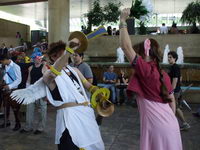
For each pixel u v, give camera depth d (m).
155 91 2.32
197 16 14.23
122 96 9.03
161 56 2.45
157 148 2.29
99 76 10.73
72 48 2.52
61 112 2.61
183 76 10.12
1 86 5.84
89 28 16.05
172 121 2.32
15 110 5.79
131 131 5.77
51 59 2.81
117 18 15.89
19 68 5.82
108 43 14.28
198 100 9.10
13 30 28.42
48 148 4.71
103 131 5.74
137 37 13.88
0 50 15.76
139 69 2.28
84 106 2.67
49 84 2.62
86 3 25.00
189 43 13.34
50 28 13.24
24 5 26.44
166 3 25.00
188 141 5.14
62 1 13.09
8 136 5.42
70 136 2.54
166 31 16.64
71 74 2.76
